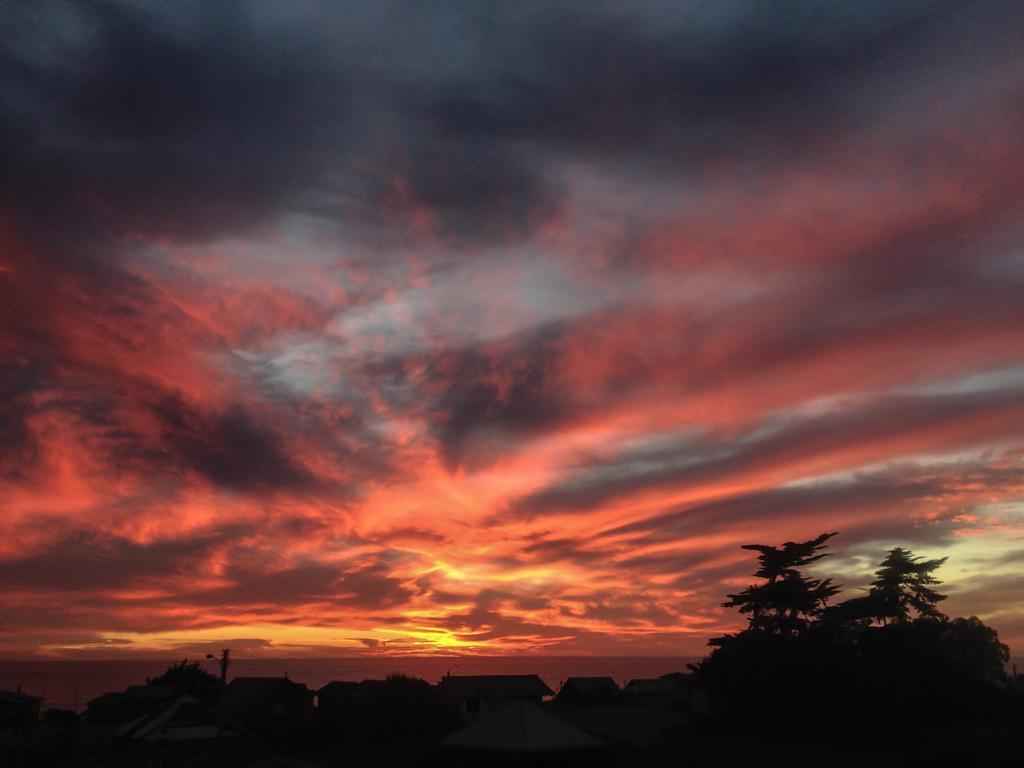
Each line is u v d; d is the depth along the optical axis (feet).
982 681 172.55
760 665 181.37
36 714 262.47
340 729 214.48
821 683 170.19
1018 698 170.09
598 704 266.57
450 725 219.61
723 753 151.43
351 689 236.63
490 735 116.67
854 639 202.80
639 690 303.68
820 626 210.38
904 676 166.81
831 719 164.04
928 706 163.53
